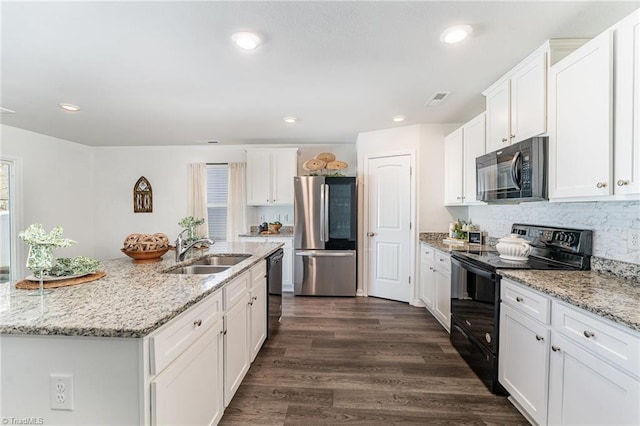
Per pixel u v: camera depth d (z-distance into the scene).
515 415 1.72
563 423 1.34
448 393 1.92
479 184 2.51
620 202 1.64
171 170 5.00
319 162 4.10
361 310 3.50
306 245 4.06
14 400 1.01
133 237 2.19
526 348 1.60
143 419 0.98
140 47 1.81
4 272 3.72
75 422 1.00
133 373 0.98
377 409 1.77
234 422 1.66
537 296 1.51
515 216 2.67
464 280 2.32
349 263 4.02
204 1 1.40
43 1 1.37
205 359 1.40
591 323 1.19
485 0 1.41
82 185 4.80
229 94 2.60
